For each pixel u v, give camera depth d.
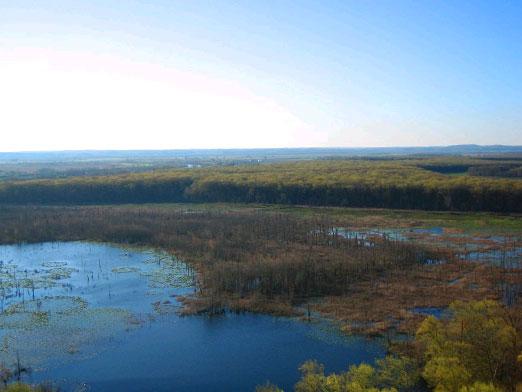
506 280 89.00
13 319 74.19
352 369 52.44
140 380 56.50
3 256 115.19
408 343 63.41
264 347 64.19
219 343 65.62
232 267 92.50
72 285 91.38
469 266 98.25
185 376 57.22
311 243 114.75
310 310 76.50
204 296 83.31
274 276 86.00
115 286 90.50
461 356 51.47
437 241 121.88
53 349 64.19
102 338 67.38
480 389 43.84
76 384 55.62
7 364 60.16
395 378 52.28
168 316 75.06
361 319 72.38
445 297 80.44
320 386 50.59
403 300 79.56
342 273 90.19
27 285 91.56
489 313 57.44
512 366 50.34
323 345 64.44
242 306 77.38
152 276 96.44
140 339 67.06
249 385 55.16
